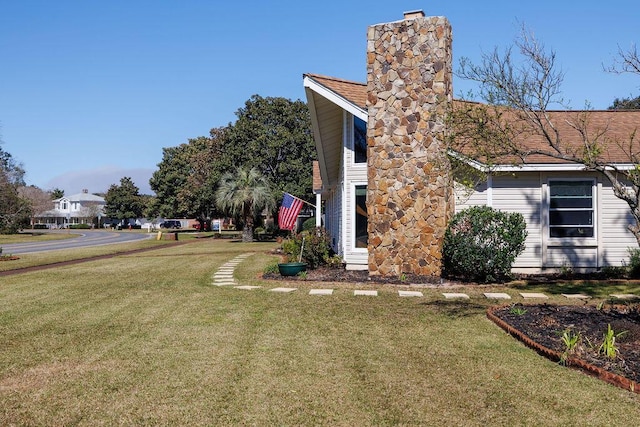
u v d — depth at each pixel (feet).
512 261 42.57
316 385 18.48
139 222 339.36
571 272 47.34
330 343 24.08
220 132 183.32
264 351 22.75
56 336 25.75
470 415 15.83
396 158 46.14
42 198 283.59
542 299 35.76
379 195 46.47
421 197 45.50
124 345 23.90
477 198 48.32
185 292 39.86
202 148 222.89
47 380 19.16
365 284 42.42
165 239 151.53
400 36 46.29
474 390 17.90
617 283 42.47
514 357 21.72
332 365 20.75
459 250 42.39
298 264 48.37
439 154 38.88
